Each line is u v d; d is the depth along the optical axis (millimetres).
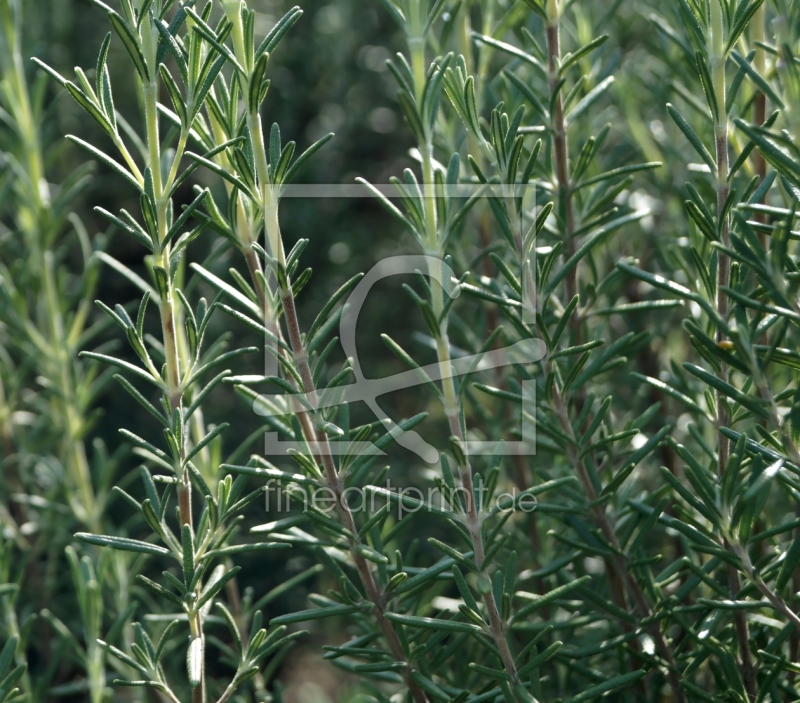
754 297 1141
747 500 983
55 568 2383
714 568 1386
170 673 2193
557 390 1378
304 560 2930
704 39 1146
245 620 1745
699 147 1170
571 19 2471
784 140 963
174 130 1256
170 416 1179
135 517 2199
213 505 1208
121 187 3645
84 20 3783
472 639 1715
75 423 2184
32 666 2412
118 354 3334
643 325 2180
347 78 3914
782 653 1320
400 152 3930
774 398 1102
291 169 1119
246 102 1087
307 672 3006
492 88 2020
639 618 1459
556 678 1766
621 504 1542
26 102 2166
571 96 1524
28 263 2287
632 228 2318
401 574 1242
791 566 1076
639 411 2152
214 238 3162
